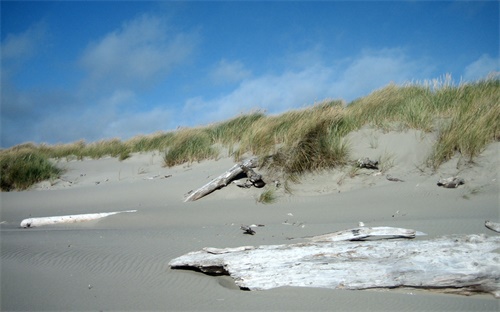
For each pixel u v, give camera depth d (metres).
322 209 9.48
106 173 16.36
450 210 8.54
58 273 6.00
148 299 5.02
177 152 15.57
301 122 12.63
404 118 12.42
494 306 4.50
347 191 10.54
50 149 22.11
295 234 7.34
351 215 8.85
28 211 12.22
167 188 12.66
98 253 6.77
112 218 9.89
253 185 11.30
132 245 7.16
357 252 5.29
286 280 5.05
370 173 10.98
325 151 11.61
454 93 12.70
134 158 17.84
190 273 5.74
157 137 19.80
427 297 4.71
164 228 8.73
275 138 13.32
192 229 8.26
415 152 11.18
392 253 5.21
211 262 5.59
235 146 15.30
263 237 7.21
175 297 5.03
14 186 15.58
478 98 12.12
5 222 11.08
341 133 12.51
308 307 4.53
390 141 11.79
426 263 4.97
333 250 5.38
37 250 7.12
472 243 5.32
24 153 17.86
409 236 6.36
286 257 5.39
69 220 10.08
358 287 4.88
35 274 6.00
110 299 5.07
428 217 8.12
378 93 14.78
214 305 4.74
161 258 6.36
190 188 12.32
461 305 4.53
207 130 17.92
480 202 8.73
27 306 4.98
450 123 11.47
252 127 14.60
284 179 11.34
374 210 9.05
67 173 16.97
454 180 9.69
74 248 7.14
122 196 12.62
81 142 22.94
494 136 10.72
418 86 14.23
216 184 11.50
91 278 5.76
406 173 10.70
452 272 4.82
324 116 12.71
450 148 10.67
